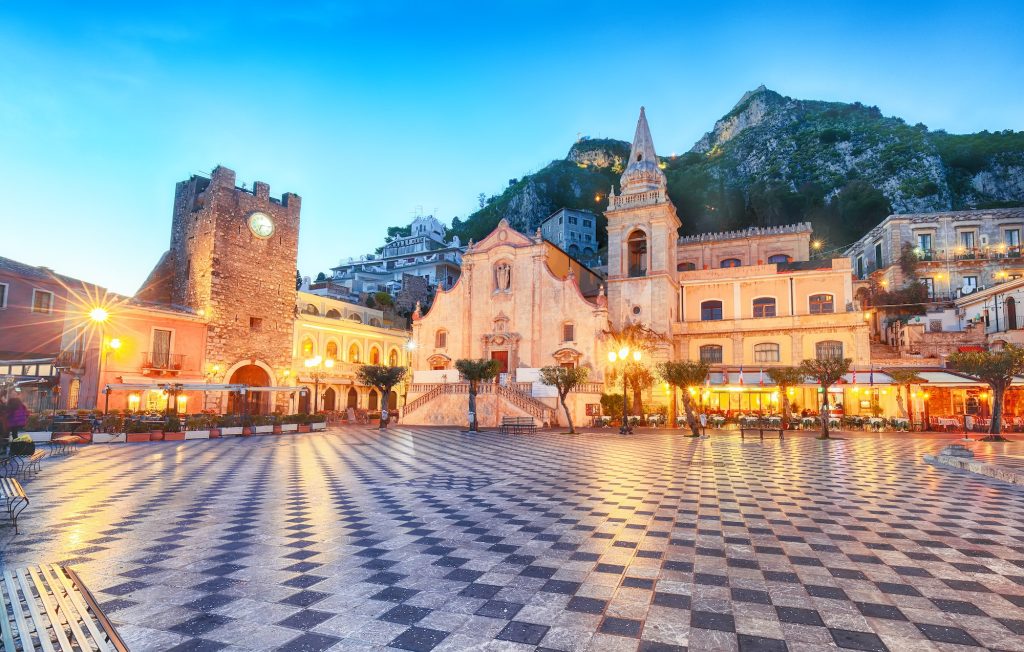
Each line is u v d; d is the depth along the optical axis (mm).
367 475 14992
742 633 4836
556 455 20219
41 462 17469
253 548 7574
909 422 33688
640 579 6270
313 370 45844
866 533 8422
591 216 120688
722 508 10320
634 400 40188
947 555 7250
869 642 4660
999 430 26156
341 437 29391
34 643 4023
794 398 41594
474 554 7281
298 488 12758
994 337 41656
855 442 25625
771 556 7176
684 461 18125
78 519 9375
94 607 4773
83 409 30859
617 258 48000
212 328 41344
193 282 43312
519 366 45312
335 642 4656
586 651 4480
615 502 10953
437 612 5316
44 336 33438
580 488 12688
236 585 6074
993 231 50906
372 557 7145
